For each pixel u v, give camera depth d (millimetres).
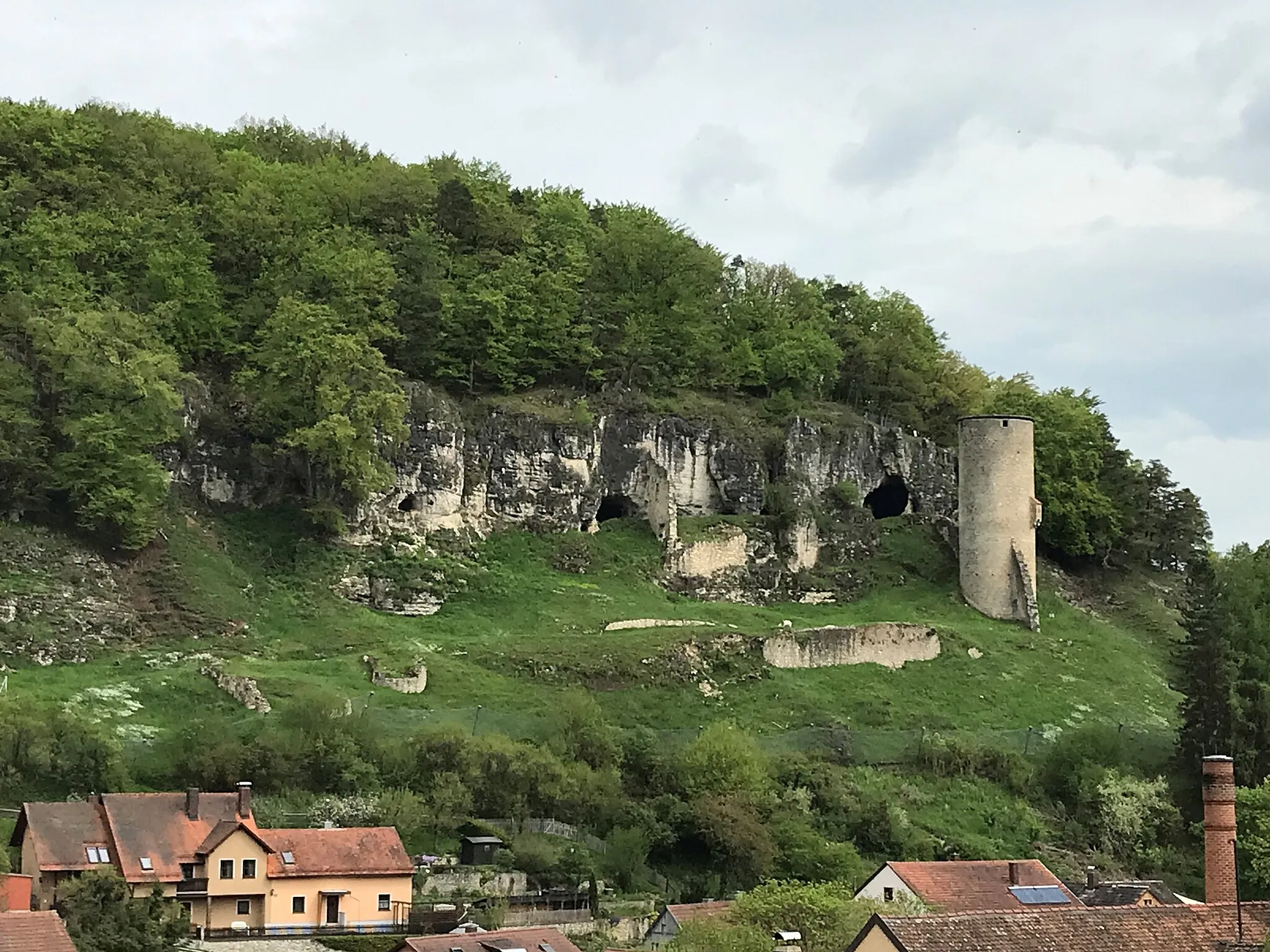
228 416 138125
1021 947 49281
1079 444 166375
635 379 153500
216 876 78562
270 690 105875
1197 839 107875
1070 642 140500
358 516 134375
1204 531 171250
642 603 136500
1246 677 118312
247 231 152125
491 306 148875
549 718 107000
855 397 166750
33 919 51969
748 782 101438
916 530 154000
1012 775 111562
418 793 94750
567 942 71188
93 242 142000
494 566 137375
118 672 109625
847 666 126938
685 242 164750
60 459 123188
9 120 151875
